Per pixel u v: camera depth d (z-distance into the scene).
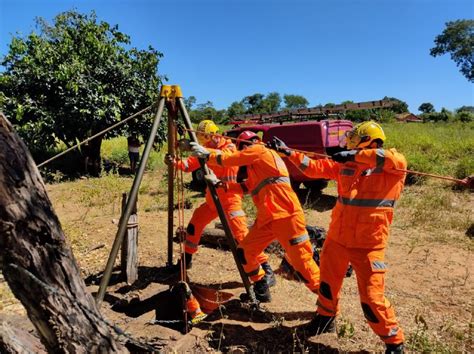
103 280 3.88
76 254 6.37
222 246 6.74
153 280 5.38
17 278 2.34
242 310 4.66
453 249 6.80
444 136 20.48
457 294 5.19
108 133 14.48
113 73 14.14
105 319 2.76
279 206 4.28
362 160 3.53
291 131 10.42
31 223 2.28
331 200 10.51
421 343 3.88
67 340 2.50
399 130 24.91
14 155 2.20
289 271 5.79
